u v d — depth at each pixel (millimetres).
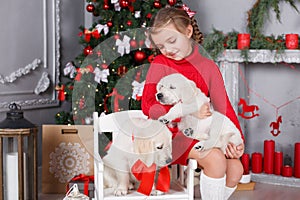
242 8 3732
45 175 3113
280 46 3262
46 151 3100
